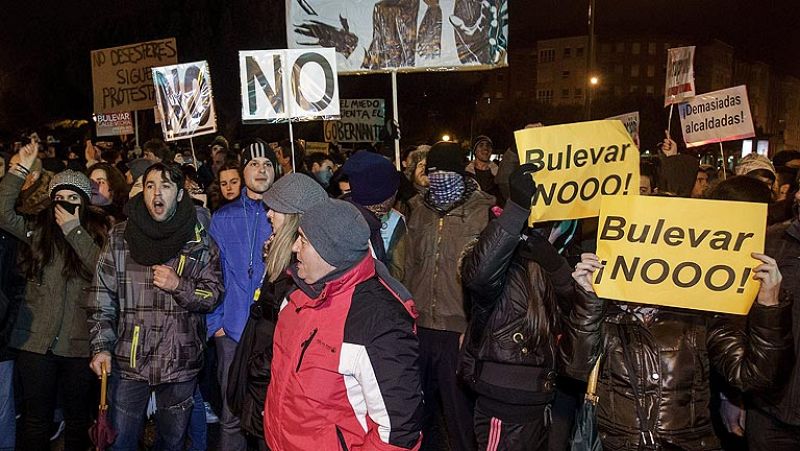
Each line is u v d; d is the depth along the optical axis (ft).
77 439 16.46
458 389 16.76
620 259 11.02
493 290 11.85
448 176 16.98
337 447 9.54
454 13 23.77
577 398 14.42
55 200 15.72
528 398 12.19
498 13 23.90
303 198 12.66
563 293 12.10
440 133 136.26
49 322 15.80
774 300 10.57
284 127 87.25
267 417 10.16
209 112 23.20
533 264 12.35
